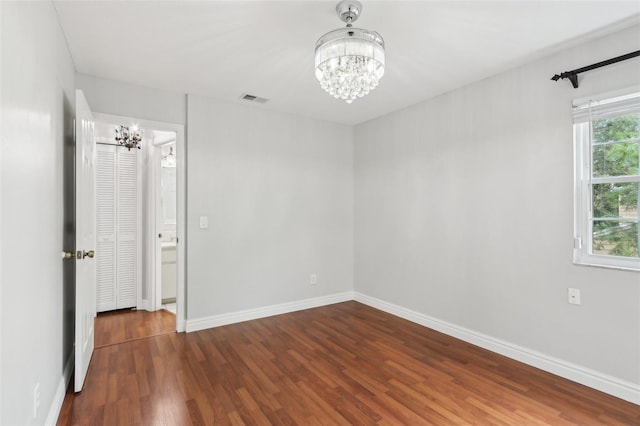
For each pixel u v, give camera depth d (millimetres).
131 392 2285
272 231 3973
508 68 2812
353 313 4047
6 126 1247
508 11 2014
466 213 3176
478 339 3062
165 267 4617
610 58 2260
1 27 1199
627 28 2191
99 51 2523
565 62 2490
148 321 3822
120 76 2988
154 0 1907
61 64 2203
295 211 4152
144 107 3221
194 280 3469
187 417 2018
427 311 3574
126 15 2057
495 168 2938
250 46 2459
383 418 2008
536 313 2656
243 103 3730
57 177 2096
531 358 2676
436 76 2975
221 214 3627
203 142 3512
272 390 2314
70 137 2588
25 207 1453
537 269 2650
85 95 2945
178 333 3387
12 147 1305
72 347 2654
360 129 4527
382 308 4160
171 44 2424
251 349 2992
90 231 2705
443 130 3398
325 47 1881
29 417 1494
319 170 4352
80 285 2256
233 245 3703
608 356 2268
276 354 2891
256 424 1953
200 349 2994
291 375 2523
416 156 3703
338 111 4004
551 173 2562
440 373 2553
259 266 3879
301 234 4199
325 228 4402
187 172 3438
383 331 3436
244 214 3775
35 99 1598
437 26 2180
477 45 2428
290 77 3025
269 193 3953
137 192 4359
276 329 3498
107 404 2145
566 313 2480
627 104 2199
